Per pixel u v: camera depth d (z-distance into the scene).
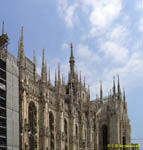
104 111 126.50
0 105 59.25
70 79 121.81
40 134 74.69
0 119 58.59
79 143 102.44
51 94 83.94
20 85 67.12
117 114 122.88
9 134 60.53
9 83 62.88
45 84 78.00
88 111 113.38
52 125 83.31
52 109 83.56
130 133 135.88
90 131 111.69
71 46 127.94
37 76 96.31
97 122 121.19
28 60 93.19
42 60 78.50
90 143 109.88
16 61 72.06
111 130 122.06
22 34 70.19
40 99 76.31
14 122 62.97
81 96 116.94
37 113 74.62
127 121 133.12
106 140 124.62
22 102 66.62
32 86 73.50
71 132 94.88
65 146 91.50
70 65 125.19
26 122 66.50
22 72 68.00
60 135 84.62
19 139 64.75
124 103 136.00
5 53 67.31
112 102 125.88
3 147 58.12
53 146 82.31
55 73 99.62
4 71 61.88
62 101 89.25
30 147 71.00
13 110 63.16
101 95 132.25
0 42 69.44
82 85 127.62
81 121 104.81
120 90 133.75
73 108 97.44
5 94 61.44
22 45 69.69
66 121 94.06
